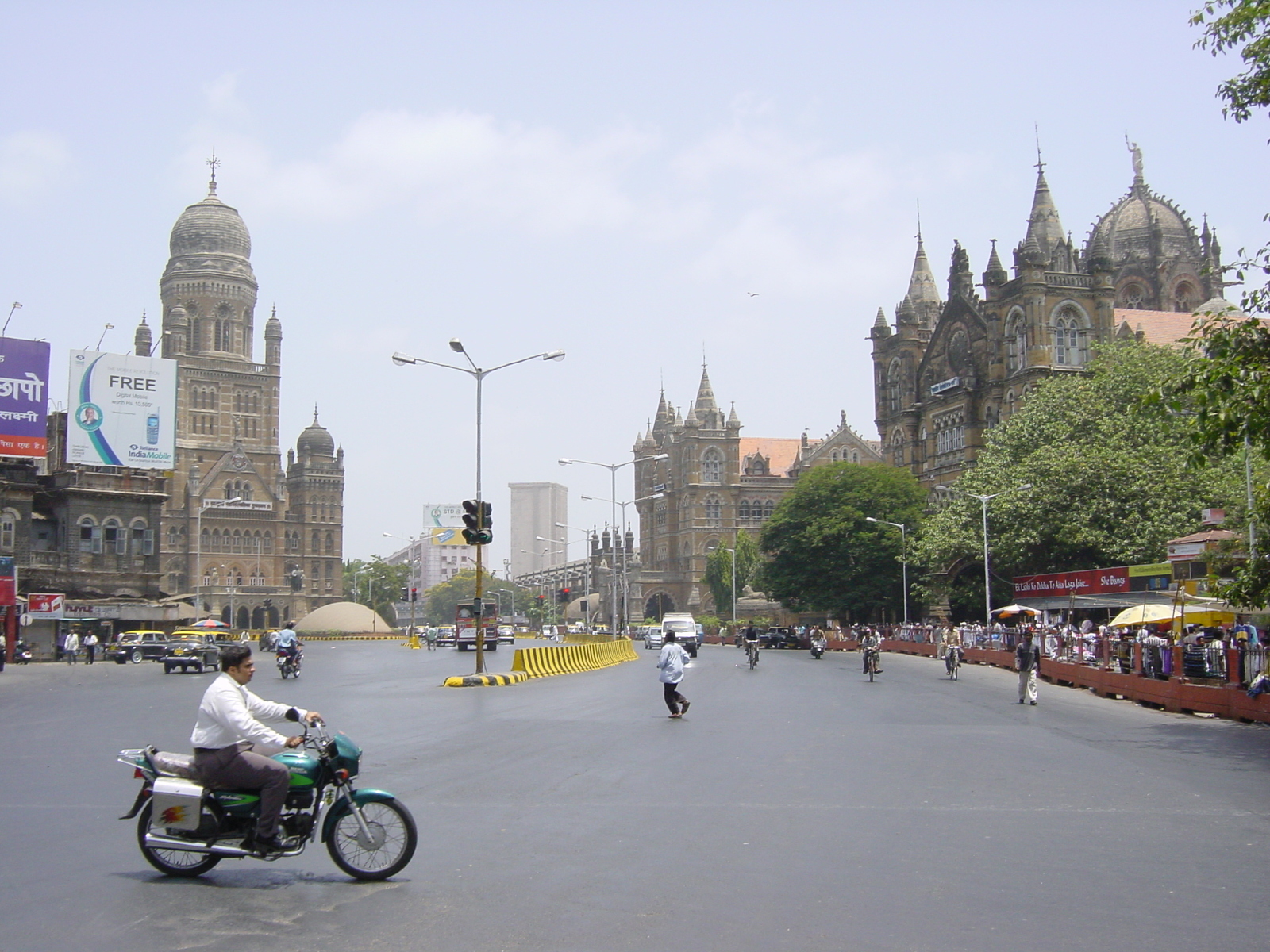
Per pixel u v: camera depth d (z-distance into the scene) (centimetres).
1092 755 2103
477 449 4488
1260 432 2277
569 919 945
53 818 1412
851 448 15950
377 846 1084
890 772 1842
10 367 7556
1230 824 1406
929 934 910
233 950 857
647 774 1789
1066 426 7106
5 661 6281
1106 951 867
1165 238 11600
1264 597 2702
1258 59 2442
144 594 8556
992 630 6372
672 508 16462
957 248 10706
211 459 16375
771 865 1155
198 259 16950
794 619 12950
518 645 10794
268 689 4041
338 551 17200
